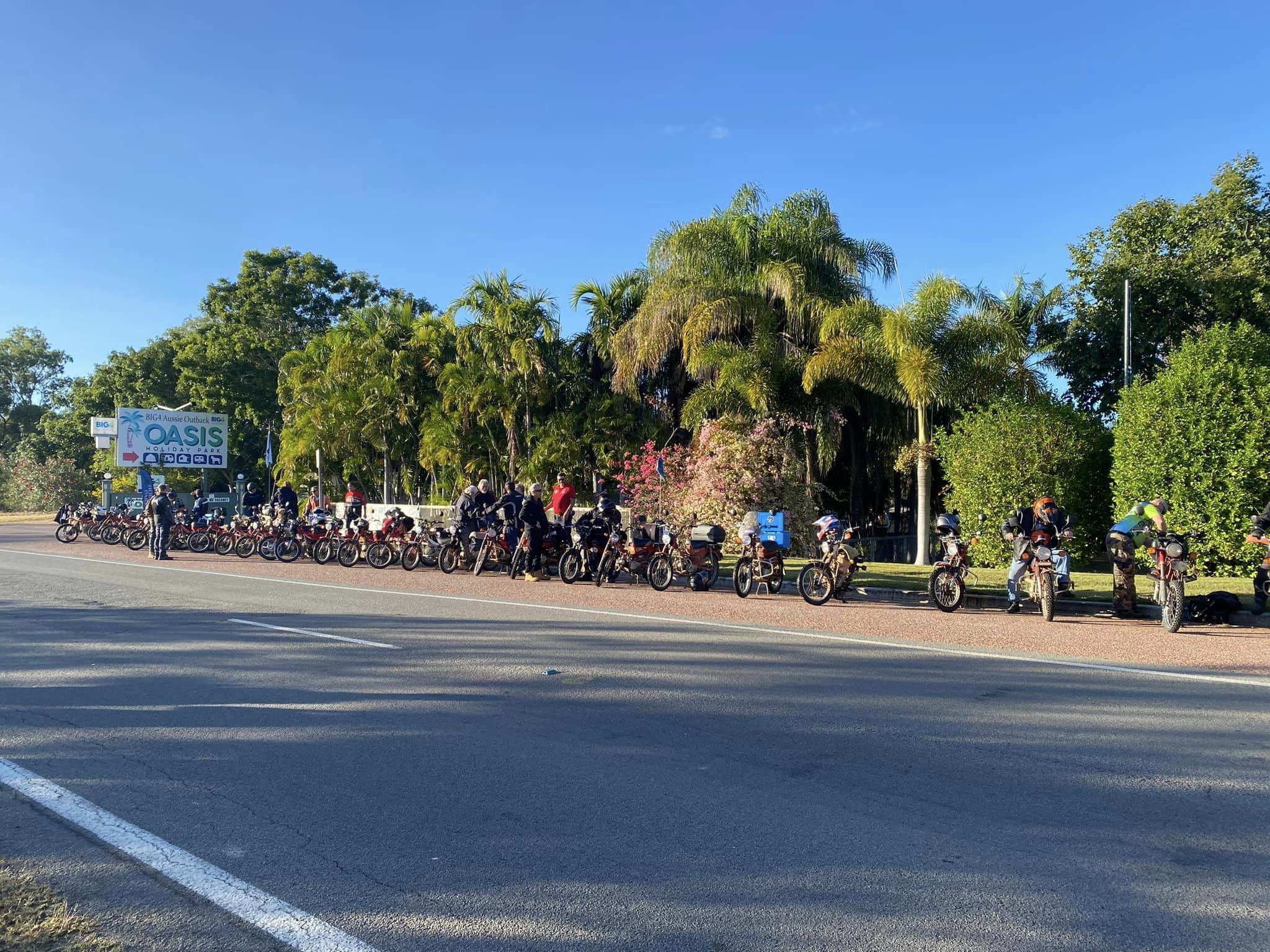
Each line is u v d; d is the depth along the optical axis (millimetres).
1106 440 21047
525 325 28000
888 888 4207
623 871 4391
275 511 25125
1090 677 8648
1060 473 20344
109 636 10844
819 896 4137
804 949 3678
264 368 50281
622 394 28391
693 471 23594
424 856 4574
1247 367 17188
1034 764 5988
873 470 29922
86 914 3955
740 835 4824
